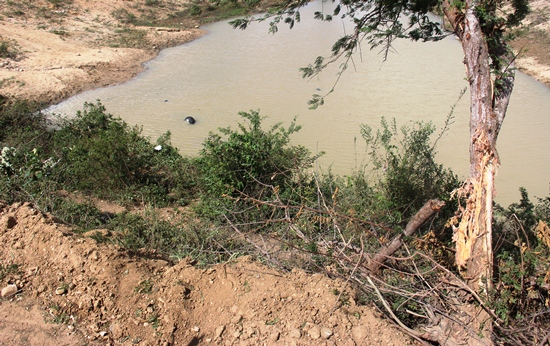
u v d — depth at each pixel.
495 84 5.62
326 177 9.59
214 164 8.88
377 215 7.14
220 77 21.89
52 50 23.48
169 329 4.92
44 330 5.01
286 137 10.14
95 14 30.58
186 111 17.94
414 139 9.30
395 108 17.77
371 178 11.11
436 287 5.17
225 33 30.20
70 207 8.34
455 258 5.71
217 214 8.17
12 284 5.51
